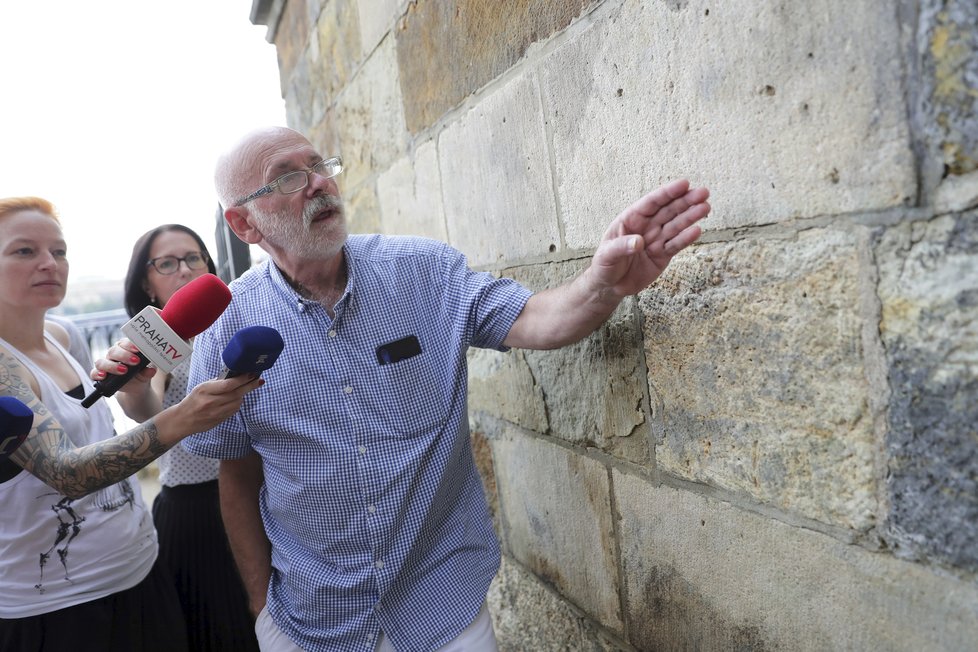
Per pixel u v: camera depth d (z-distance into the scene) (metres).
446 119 2.08
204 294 1.35
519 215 1.76
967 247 0.79
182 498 2.24
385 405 1.46
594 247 1.48
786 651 1.15
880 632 0.98
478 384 2.23
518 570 2.15
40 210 1.72
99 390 1.42
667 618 1.46
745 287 1.11
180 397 2.23
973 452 0.82
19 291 1.66
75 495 1.41
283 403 1.48
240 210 1.55
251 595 1.68
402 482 1.44
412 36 2.22
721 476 1.24
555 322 1.35
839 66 0.90
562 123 1.52
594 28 1.37
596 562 1.70
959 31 0.76
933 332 0.84
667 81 1.20
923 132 0.81
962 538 0.85
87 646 1.64
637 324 1.40
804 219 0.99
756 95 1.03
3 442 1.20
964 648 0.87
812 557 1.07
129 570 1.75
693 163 1.17
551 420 1.80
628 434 1.49
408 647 1.46
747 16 1.03
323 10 3.23
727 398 1.19
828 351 0.99
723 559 1.27
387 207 2.76
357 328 1.48
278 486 1.53
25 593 1.59
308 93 3.82
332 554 1.48
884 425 0.92
